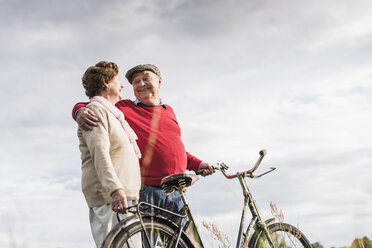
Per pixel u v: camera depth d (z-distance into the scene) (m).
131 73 4.07
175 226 2.67
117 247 2.39
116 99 3.09
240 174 3.81
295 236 3.75
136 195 2.89
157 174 3.65
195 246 2.71
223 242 3.20
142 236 2.64
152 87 4.03
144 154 3.69
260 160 3.84
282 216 3.73
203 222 3.23
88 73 3.03
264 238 3.65
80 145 2.87
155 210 3.55
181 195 2.98
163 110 4.02
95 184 2.76
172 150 3.76
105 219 2.71
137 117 3.85
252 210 3.75
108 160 2.69
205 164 4.02
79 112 2.79
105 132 2.77
